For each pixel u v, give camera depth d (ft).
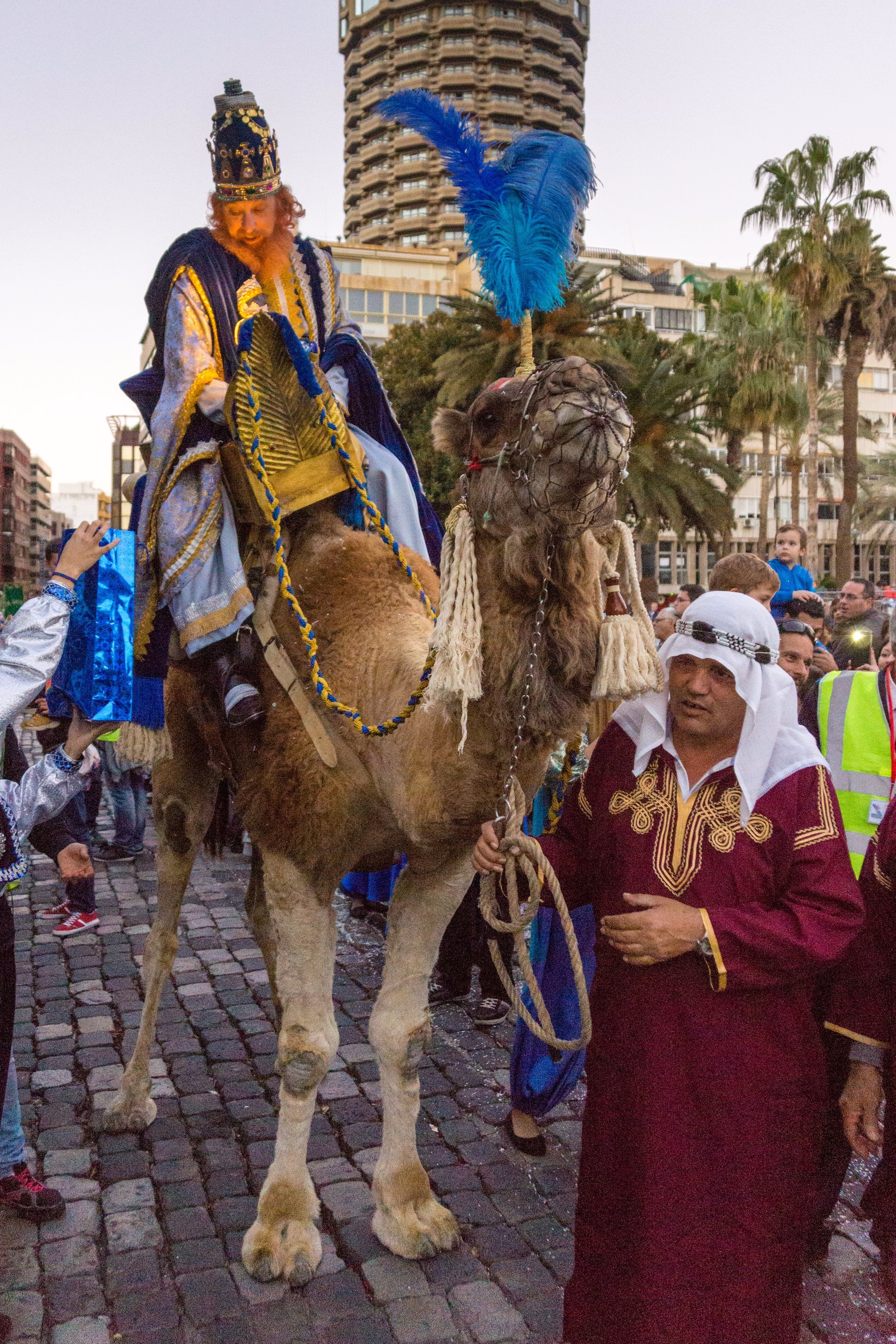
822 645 18.66
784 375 127.85
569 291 9.71
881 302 112.47
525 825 14.14
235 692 10.02
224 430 10.98
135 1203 10.82
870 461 185.57
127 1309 9.20
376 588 9.95
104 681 9.34
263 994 16.85
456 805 8.34
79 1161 11.64
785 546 28.02
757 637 7.31
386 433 12.59
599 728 11.05
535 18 299.58
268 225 11.60
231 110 11.41
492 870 7.80
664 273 219.82
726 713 7.38
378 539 10.52
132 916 21.43
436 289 195.11
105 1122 12.25
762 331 124.98
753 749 7.27
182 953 18.92
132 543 10.44
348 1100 13.23
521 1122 11.96
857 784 11.12
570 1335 7.46
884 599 25.35
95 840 26.66
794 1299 7.11
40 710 16.22
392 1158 10.18
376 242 302.04
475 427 7.75
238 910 21.72
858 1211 10.98
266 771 9.81
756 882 7.20
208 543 10.53
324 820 9.58
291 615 10.14
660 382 93.86
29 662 8.31
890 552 207.10
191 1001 16.56
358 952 19.24
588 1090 7.64
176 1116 12.73
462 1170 11.60
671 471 94.07
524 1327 8.96
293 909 9.86
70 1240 10.19
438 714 8.27
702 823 7.36
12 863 8.77
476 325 91.86
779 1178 7.02
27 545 422.82
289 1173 10.00
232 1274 9.70
